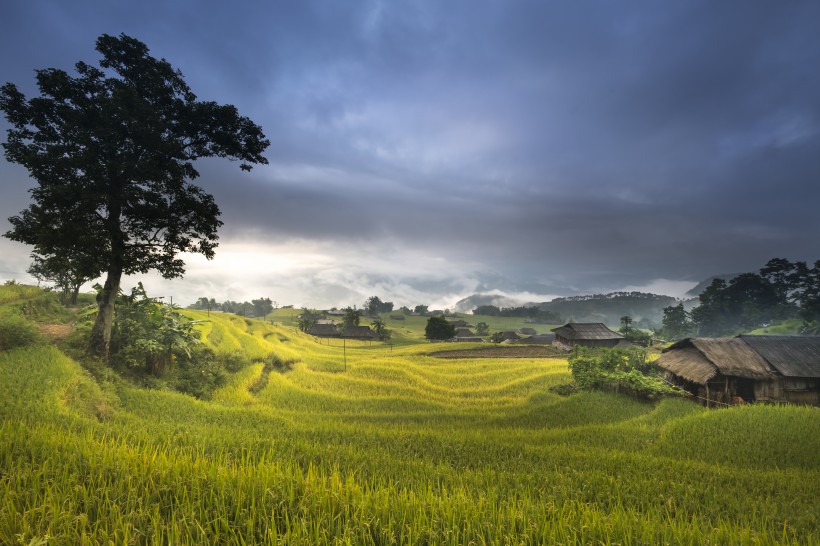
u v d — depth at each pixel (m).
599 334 81.00
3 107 20.23
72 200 21.45
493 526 6.68
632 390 34.97
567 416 30.02
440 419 28.80
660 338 139.50
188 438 13.62
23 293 35.94
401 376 46.25
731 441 22.00
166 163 24.31
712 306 134.25
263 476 7.82
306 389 37.19
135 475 7.56
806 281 105.19
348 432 19.91
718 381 34.47
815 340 36.38
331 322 140.25
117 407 19.83
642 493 12.05
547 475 13.28
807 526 9.65
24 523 5.42
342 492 7.35
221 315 83.56
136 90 23.69
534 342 117.75
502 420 28.88
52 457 7.94
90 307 30.20
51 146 21.03
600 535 6.74
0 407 13.34
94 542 5.34
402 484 10.44
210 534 5.93
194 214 25.52
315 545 5.78
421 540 6.28
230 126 25.72
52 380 17.17
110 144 22.55
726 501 11.85
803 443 21.33
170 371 29.50
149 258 25.89
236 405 28.19
